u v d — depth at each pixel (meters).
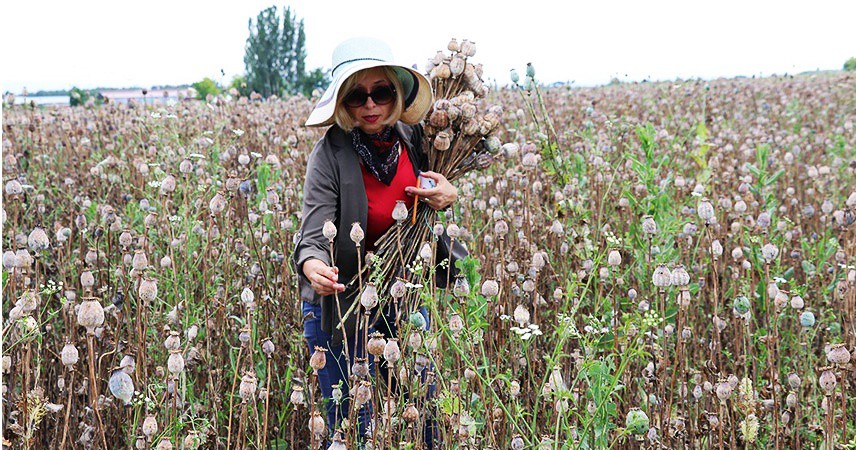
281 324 3.54
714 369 2.94
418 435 2.48
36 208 4.75
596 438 2.71
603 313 3.30
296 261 2.90
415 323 2.46
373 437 2.38
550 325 3.63
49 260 4.24
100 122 7.54
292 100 10.53
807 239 5.18
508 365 3.13
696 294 3.96
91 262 3.59
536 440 2.54
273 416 3.26
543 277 3.83
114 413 2.93
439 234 3.20
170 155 5.18
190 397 3.06
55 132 7.78
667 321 3.52
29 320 2.29
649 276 3.72
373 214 3.05
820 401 3.27
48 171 5.89
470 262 2.64
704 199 2.94
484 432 2.84
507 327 3.19
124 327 3.38
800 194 6.25
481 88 3.43
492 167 5.64
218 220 4.07
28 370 2.31
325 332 3.04
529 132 6.98
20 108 8.45
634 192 5.09
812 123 10.29
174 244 3.42
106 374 3.00
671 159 5.92
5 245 3.99
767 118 10.76
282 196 4.70
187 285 3.51
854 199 4.00
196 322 3.23
